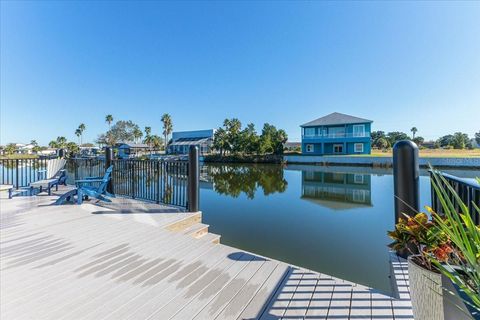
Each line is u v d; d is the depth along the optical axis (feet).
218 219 23.66
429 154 85.10
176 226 11.41
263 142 108.78
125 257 7.70
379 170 70.08
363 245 16.85
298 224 21.95
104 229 10.26
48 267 6.95
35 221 11.27
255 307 5.32
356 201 32.45
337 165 83.20
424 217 4.58
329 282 6.38
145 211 13.25
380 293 5.89
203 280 6.40
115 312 5.06
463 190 6.69
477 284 2.74
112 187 19.10
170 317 4.95
